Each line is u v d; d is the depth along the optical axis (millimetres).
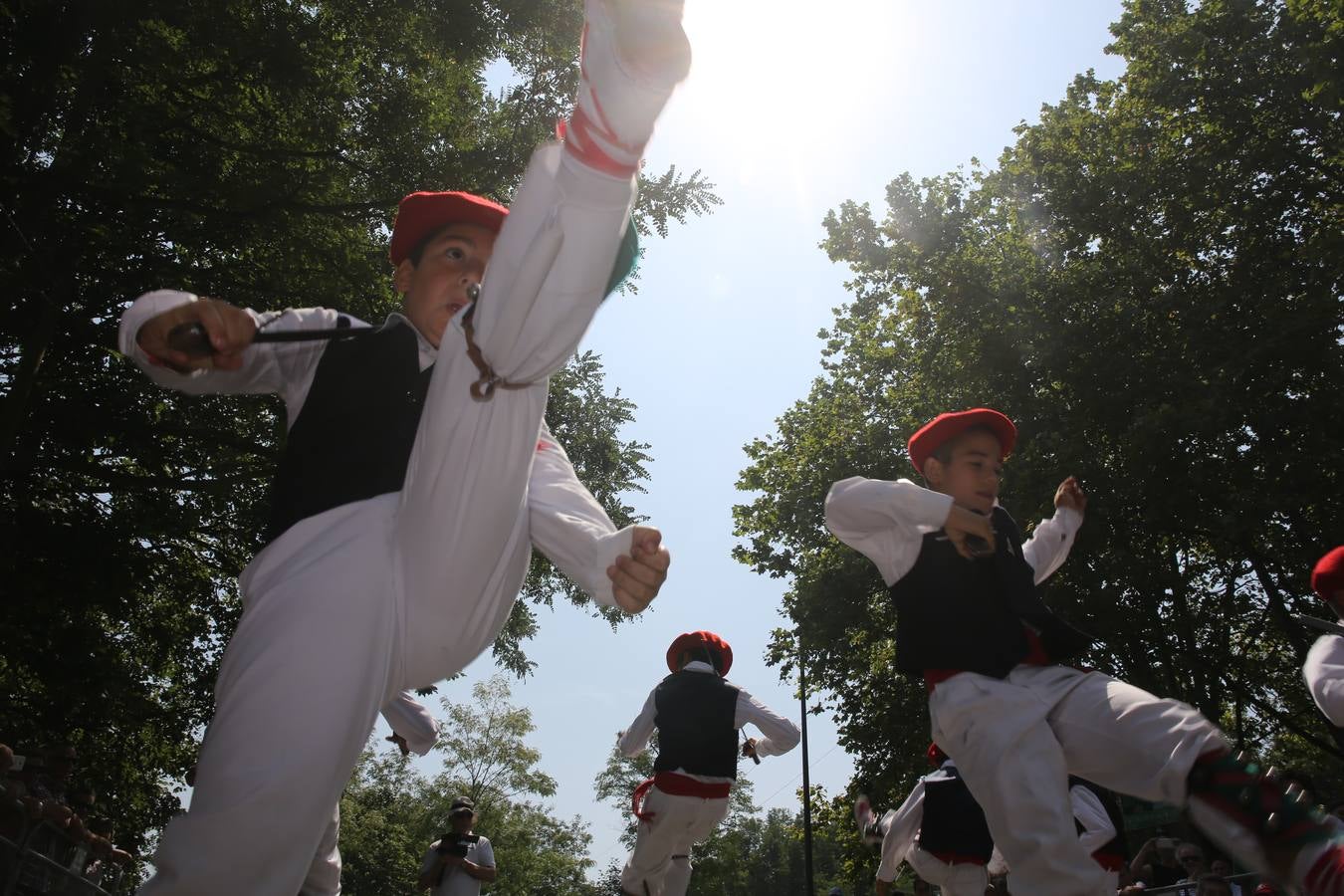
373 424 2246
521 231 1930
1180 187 24047
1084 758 3549
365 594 2045
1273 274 22422
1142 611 22938
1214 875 8031
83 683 15344
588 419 19281
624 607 2191
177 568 17969
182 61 12930
